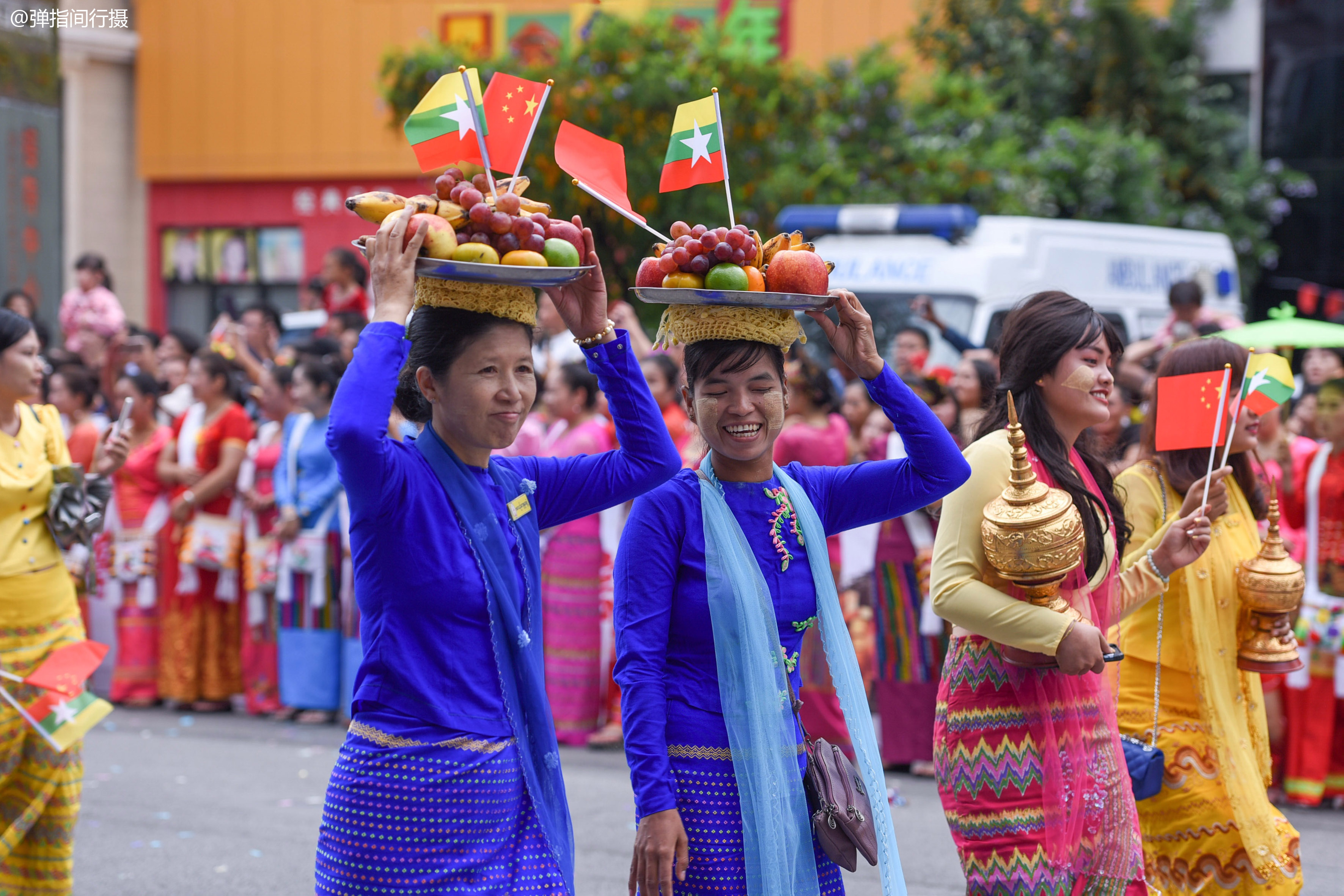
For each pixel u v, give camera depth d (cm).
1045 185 1655
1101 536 364
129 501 941
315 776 747
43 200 1539
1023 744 345
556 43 1593
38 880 464
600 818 652
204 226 2186
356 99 2092
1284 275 1933
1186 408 396
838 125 1611
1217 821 400
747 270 321
